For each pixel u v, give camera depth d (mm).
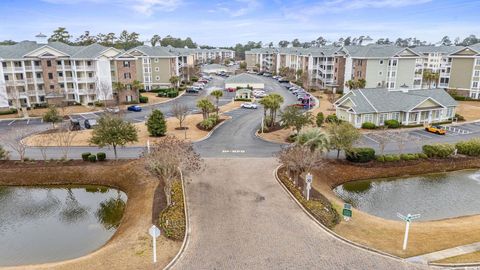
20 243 24000
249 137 47031
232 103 75750
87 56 72312
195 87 94875
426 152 39875
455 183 34781
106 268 18875
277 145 43094
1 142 42469
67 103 71562
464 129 53094
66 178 34500
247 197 27578
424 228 23750
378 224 24203
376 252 20281
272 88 102000
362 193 32344
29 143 43438
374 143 45125
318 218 24031
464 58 80938
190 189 29078
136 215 25938
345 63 89000
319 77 102375
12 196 32125
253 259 19500
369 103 54156
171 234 21938
